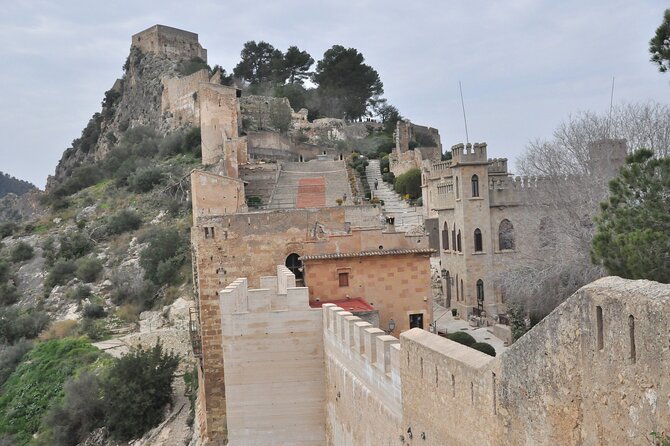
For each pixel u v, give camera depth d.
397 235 37.44
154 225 93.12
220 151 101.81
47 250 95.06
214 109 103.00
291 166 101.94
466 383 14.77
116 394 49.62
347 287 36.34
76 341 65.31
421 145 146.25
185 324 65.38
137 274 79.38
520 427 12.63
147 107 145.12
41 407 56.62
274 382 29.92
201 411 41.19
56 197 121.06
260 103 138.75
